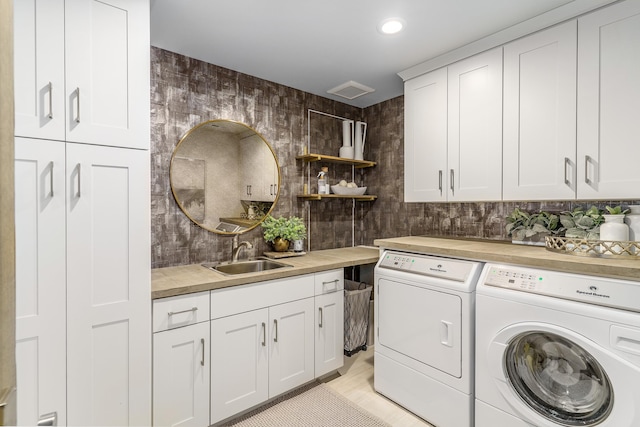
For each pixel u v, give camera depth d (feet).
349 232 10.72
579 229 5.93
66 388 4.41
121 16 4.80
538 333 4.80
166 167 7.13
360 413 6.39
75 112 4.42
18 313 4.10
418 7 5.57
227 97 8.02
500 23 6.05
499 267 5.40
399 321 6.60
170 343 5.28
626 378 3.92
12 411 1.61
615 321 4.02
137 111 4.92
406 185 8.21
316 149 9.83
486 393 5.28
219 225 7.89
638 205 5.91
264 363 6.44
